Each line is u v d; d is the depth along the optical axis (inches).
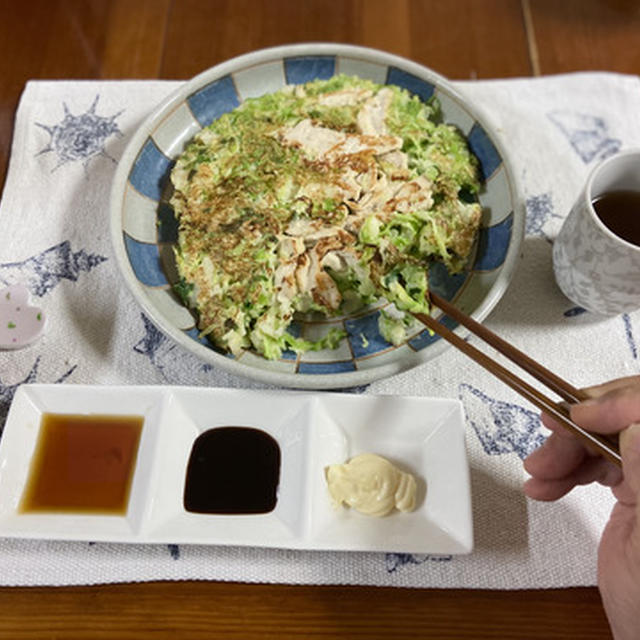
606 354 17.8
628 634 13.2
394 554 15.1
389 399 15.8
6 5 23.4
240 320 16.7
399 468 15.7
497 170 18.2
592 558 15.3
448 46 23.1
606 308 16.9
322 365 16.6
